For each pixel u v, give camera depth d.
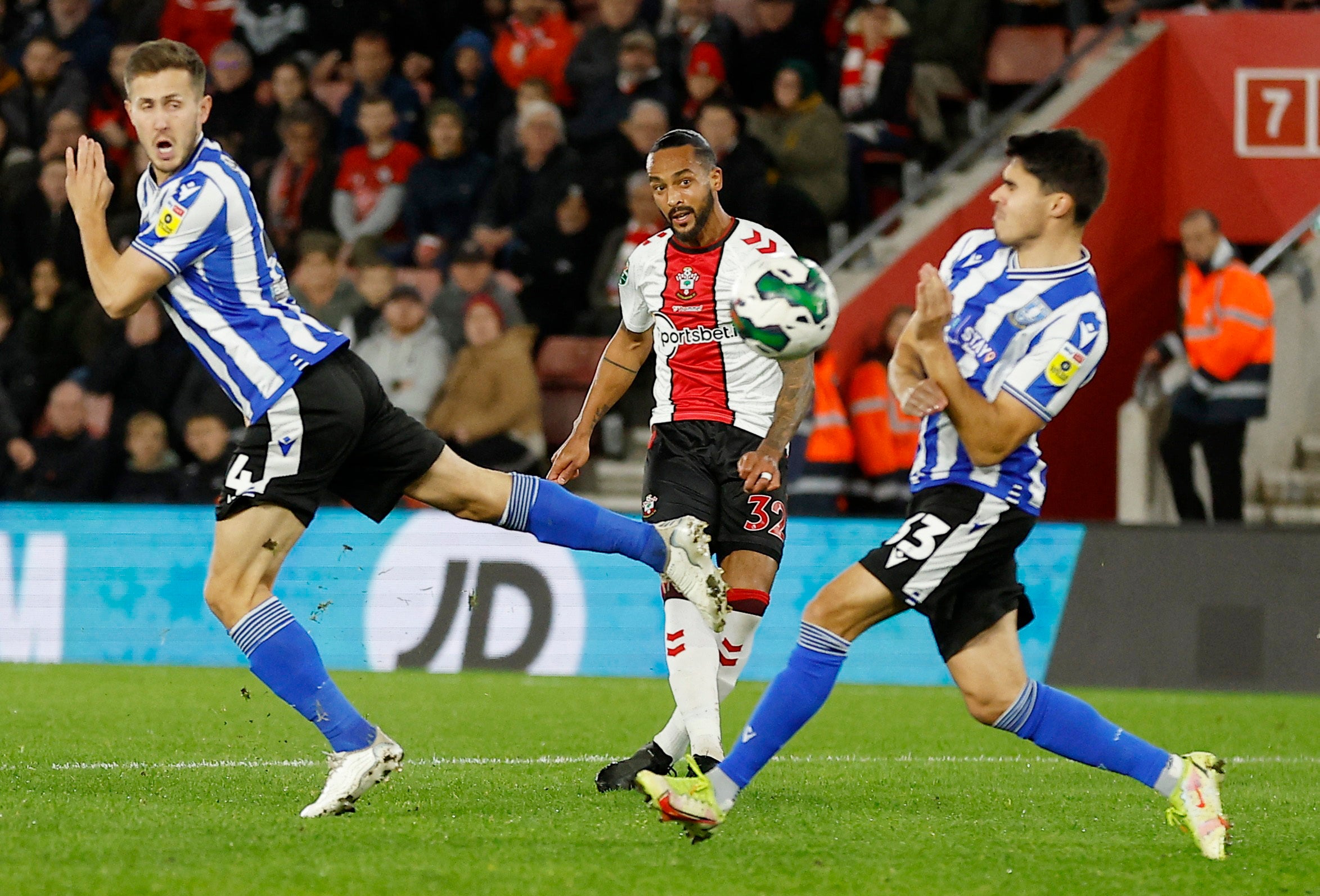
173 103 15.12
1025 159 14.01
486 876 12.55
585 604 33.16
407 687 29.77
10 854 13.03
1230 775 20.72
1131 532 33.06
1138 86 44.06
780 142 41.44
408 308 37.97
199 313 15.14
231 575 15.02
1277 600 32.31
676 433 18.12
